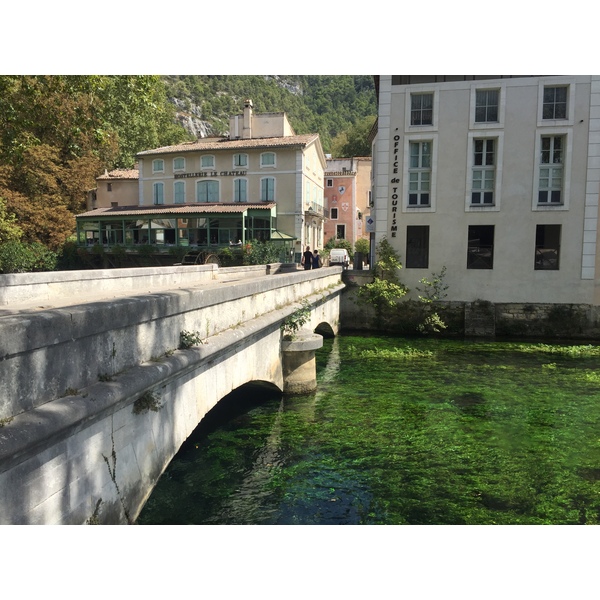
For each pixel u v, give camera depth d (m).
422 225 20.55
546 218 19.66
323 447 8.39
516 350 17.11
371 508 6.38
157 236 36.00
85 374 3.58
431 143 20.39
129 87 14.95
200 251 29.23
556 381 12.88
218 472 7.39
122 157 48.91
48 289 10.31
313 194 41.25
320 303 15.27
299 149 35.69
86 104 21.97
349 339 19.16
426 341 18.86
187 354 5.09
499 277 20.05
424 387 12.23
